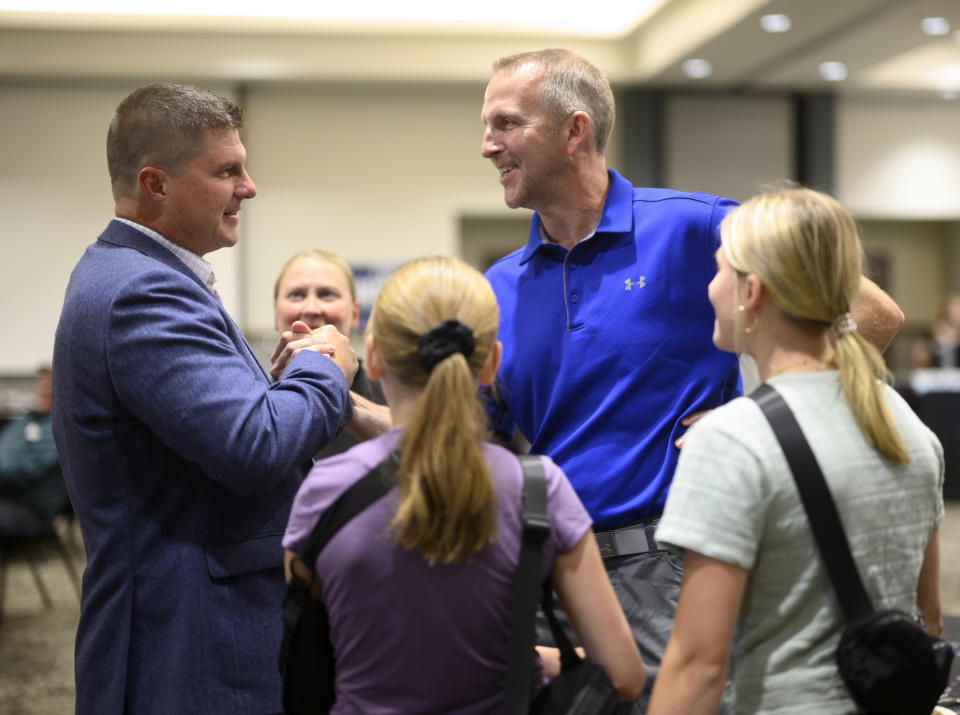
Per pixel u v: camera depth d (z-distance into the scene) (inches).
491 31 311.1
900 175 349.1
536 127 70.9
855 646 45.3
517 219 391.2
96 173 312.7
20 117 309.6
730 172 338.6
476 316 47.3
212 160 63.9
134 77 306.8
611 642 47.8
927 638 45.7
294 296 107.3
